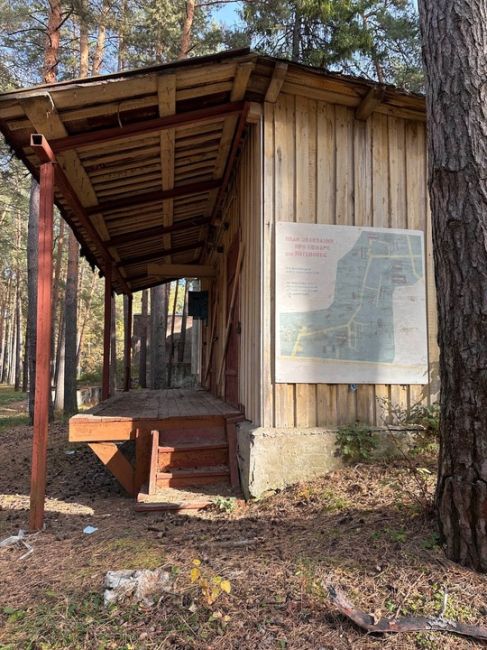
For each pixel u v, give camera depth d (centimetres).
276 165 438
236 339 568
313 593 234
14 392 2556
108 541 331
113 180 523
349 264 448
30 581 274
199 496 415
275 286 430
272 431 408
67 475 582
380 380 446
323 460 412
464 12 260
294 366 428
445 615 211
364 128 464
